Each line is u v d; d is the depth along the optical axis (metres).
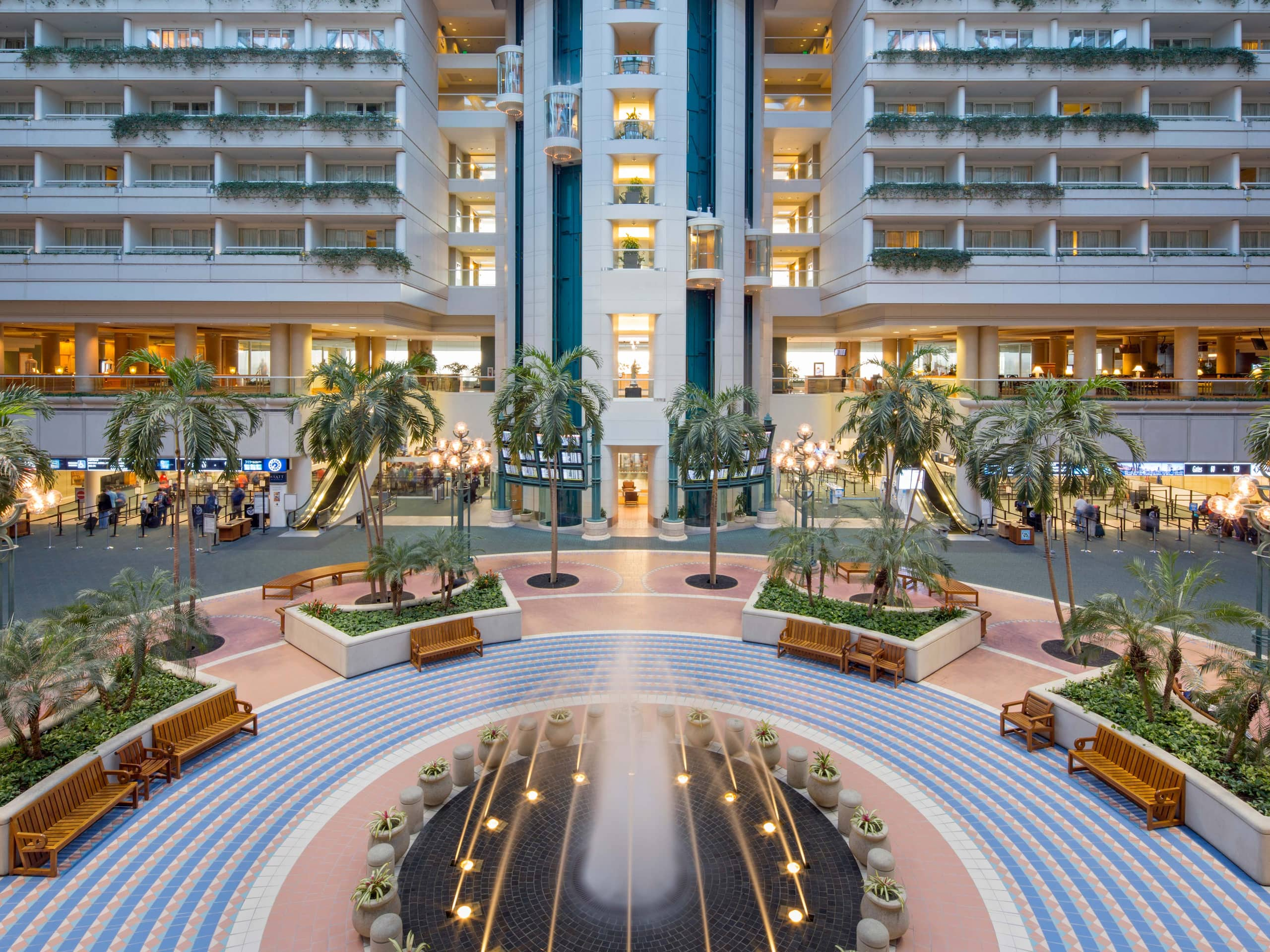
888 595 18.25
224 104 33.88
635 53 32.75
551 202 31.39
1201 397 32.84
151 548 27.08
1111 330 39.78
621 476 38.66
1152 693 12.53
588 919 8.66
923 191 32.75
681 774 12.02
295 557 25.88
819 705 14.54
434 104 36.97
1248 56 32.31
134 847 9.91
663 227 30.58
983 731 13.39
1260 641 13.69
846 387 38.31
